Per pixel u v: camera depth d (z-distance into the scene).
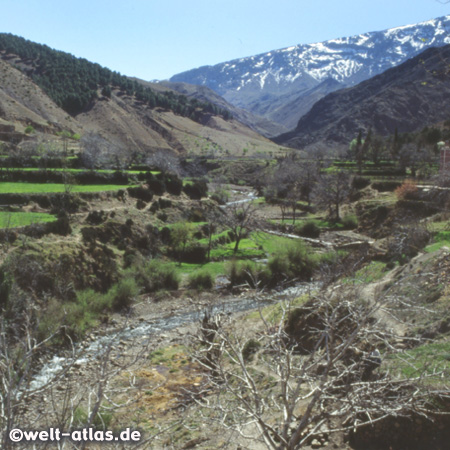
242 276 49.06
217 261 61.59
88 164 98.31
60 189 69.25
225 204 106.94
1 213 54.41
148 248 58.97
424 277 24.38
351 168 133.00
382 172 116.94
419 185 82.94
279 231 84.38
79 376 22.16
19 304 29.88
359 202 91.75
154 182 84.31
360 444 13.83
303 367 9.23
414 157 117.88
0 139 139.50
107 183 81.94
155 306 42.47
